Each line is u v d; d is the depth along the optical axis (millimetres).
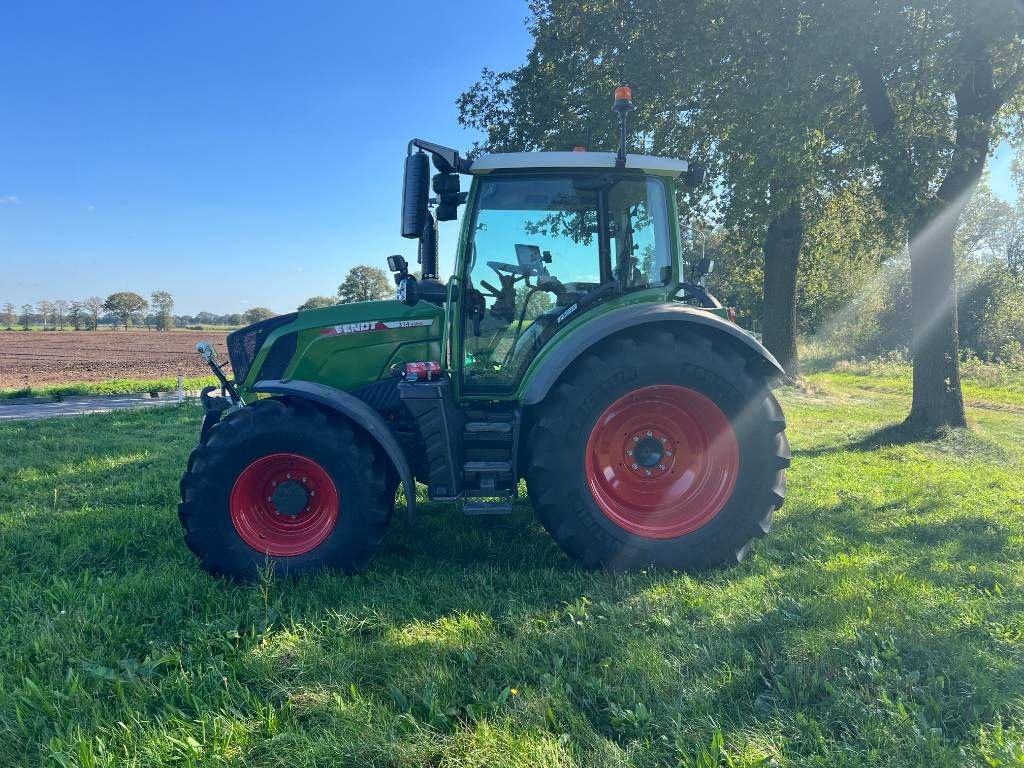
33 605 3170
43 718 2215
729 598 3186
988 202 25250
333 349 4156
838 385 17781
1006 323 22375
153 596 3219
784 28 7797
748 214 10766
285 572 3424
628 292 4039
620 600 3186
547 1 12008
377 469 3510
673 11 9461
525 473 3814
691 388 3627
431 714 2219
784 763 1979
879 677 2412
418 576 3506
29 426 9875
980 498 5355
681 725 2156
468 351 4020
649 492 3777
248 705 2312
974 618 2932
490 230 3969
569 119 11578
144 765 2012
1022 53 8148
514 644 2701
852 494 5465
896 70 7988
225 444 3434
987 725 2168
